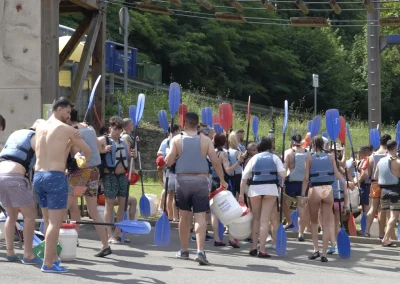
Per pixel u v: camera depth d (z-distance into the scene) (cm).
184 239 1381
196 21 6881
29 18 1738
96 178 1362
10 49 1748
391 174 1700
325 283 1187
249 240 1711
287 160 1795
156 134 3525
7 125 1748
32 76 1738
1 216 1492
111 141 1493
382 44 2403
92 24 2009
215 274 1217
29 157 1199
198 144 1320
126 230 1278
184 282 1125
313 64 7738
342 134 1842
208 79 6900
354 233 1831
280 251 1478
